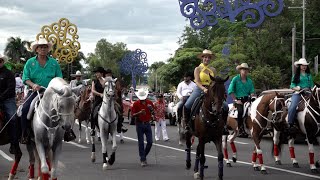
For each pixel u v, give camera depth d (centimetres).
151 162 1564
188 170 1402
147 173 1350
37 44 1016
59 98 909
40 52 1022
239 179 1256
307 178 1272
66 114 907
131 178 1272
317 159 1627
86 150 1866
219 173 1144
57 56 2870
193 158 1658
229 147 1972
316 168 1377
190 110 1248
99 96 1535
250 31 4162
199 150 1205
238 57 3697
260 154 1362
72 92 924
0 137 1115
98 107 1504
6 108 1090
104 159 1419
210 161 1579
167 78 6506
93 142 1554
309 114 1356
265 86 4059
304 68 1405
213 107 1101
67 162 1555
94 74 1609
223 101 1137
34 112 1000
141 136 1483
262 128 1392
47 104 952
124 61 4938
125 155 1733
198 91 1246
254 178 1273
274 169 1421
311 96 1364
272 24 4769
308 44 5866
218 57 3756
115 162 1561
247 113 1452
